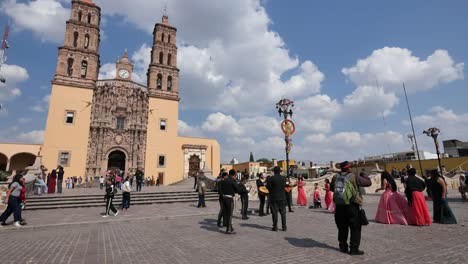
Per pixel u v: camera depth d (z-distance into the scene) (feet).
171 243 24.14
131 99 130.62
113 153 125.08
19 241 26.20
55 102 115.44
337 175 21.39
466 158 121.39
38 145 111.96
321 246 21.89
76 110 118.42
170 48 149.07
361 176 20.47
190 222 36.24
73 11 128.26
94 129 119.44
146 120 131.85
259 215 41.47
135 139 126.82
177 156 135.03
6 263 18.86
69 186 106.73
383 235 25.53
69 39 124.16
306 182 79.46
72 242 25.34
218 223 31.94
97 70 133.08
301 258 18.78
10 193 33.83
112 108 125.59
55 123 113.39
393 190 33.09
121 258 19.77
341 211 20.24
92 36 129.29
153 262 18.63
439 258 18.19
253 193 66.39
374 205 53.93
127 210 48.08
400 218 31.40
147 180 120.37
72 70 124.26
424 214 30.58
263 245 22.67
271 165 184.75
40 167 73.05
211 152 144.15
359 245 21.35
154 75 139.74
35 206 50.60
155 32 149.18
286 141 56.80
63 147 112.57
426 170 35.88
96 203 54.75
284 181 29.60
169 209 49.16
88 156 116.06
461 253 19.26
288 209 46.75
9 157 106.32
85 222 35.70
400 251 20.06
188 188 84.99
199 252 20.92
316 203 51.19
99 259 19.58
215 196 65.77
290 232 27.94
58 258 19.98
